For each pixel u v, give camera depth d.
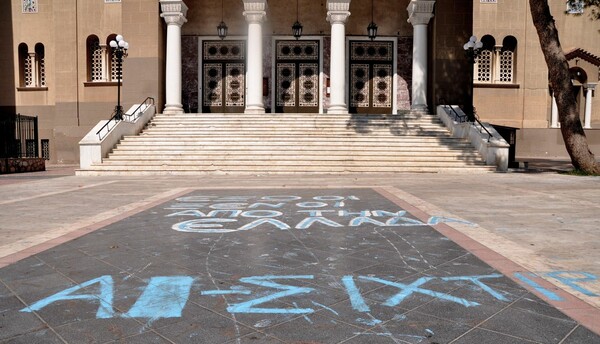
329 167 16.34
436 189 10.94
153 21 22.14
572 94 15.45
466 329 3.07
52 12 26.48
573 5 17.34
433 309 3.41
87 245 5.48
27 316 3.33
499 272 4.29
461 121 19.95
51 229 6.49
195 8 24.70
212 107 24.81
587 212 7.59
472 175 15.29
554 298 3.62
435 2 22.11
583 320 3.21
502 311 3.37
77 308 3.48
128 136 18.86
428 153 17.42
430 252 5.03
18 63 26.88
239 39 24.67
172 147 17.89
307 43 24.80
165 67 23.19
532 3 15.51
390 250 5.13
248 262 4.69
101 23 25.41
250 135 18.84
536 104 26.03
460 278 4.12
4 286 3.99
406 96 24.80
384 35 24.67
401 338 2.94
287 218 7.18
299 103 24.77
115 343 2.89
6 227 6.67
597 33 27.19
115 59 25.11
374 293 3.75
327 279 4.12
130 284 4.02
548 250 5.09
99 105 25.39
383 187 11.43
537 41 25.94
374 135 19.14
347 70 24.69
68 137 25.55
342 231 6.18
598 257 4.80
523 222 6.74
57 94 25.61
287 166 16.47
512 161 18.56
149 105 21.36
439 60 22.23
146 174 16.34
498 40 25.86
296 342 2.89
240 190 11.08
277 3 24.67
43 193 10.88
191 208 8.30
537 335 2.98
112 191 11.16
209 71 24.81
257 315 3.32
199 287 3.93
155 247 5.36
